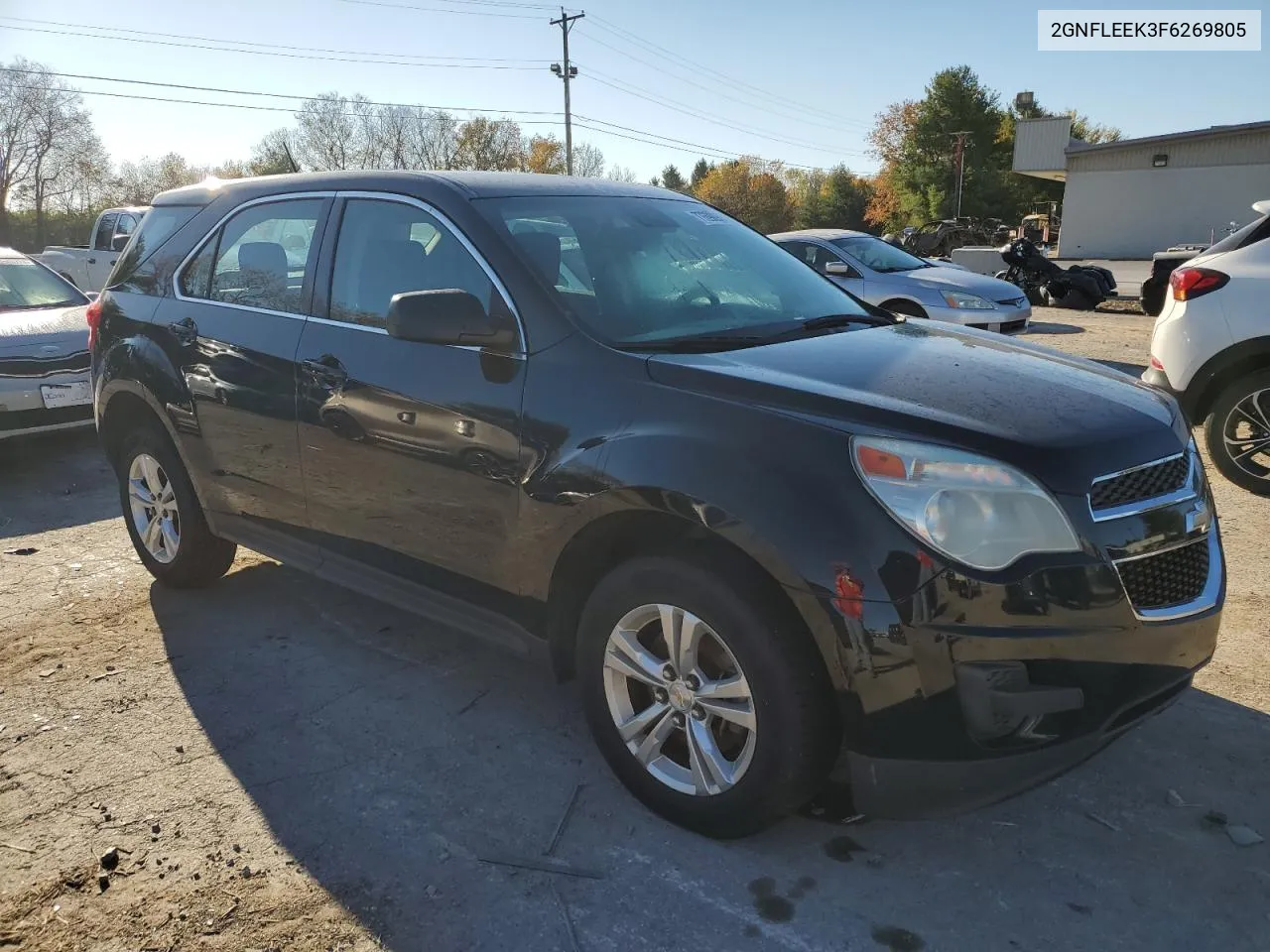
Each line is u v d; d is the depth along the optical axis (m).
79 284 16.78
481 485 2.95
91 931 2.37
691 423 2.54
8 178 53.75
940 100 61.41
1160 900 2.43
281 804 2.88
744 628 2.42
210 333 3.92
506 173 3.70
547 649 2.97
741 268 3.66
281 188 3.88
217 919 2.40
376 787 2.96
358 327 3.38
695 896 2.47
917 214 61.69
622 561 2.77
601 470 2.63
